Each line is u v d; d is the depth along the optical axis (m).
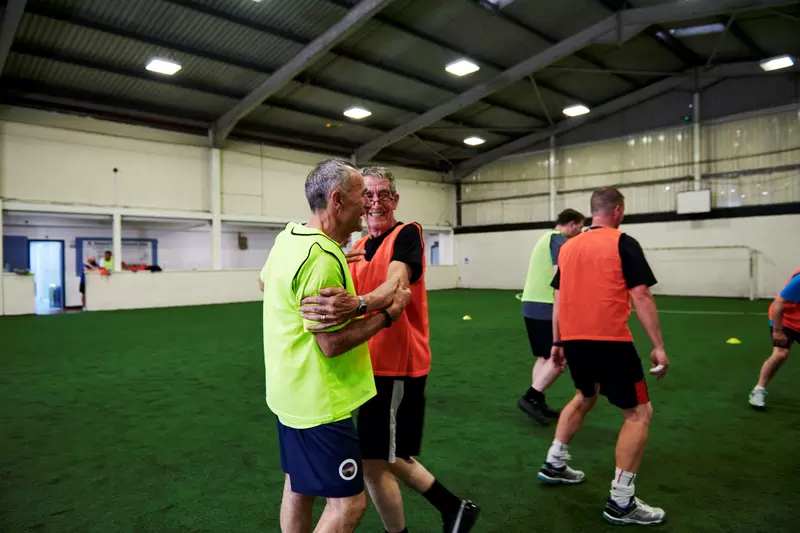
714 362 5.62
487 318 10.16
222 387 4.80
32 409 4.09
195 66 11.45
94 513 2.38
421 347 1.94
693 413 3.83
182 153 14.34
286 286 1.44
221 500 2.51
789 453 3.02
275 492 2.60
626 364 2.26
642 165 16.25
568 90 15.39
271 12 9.73
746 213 14.34
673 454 3.04
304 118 15.04
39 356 6.38
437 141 18.38
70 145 12.55
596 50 13.16
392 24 10.79
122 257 15.83
